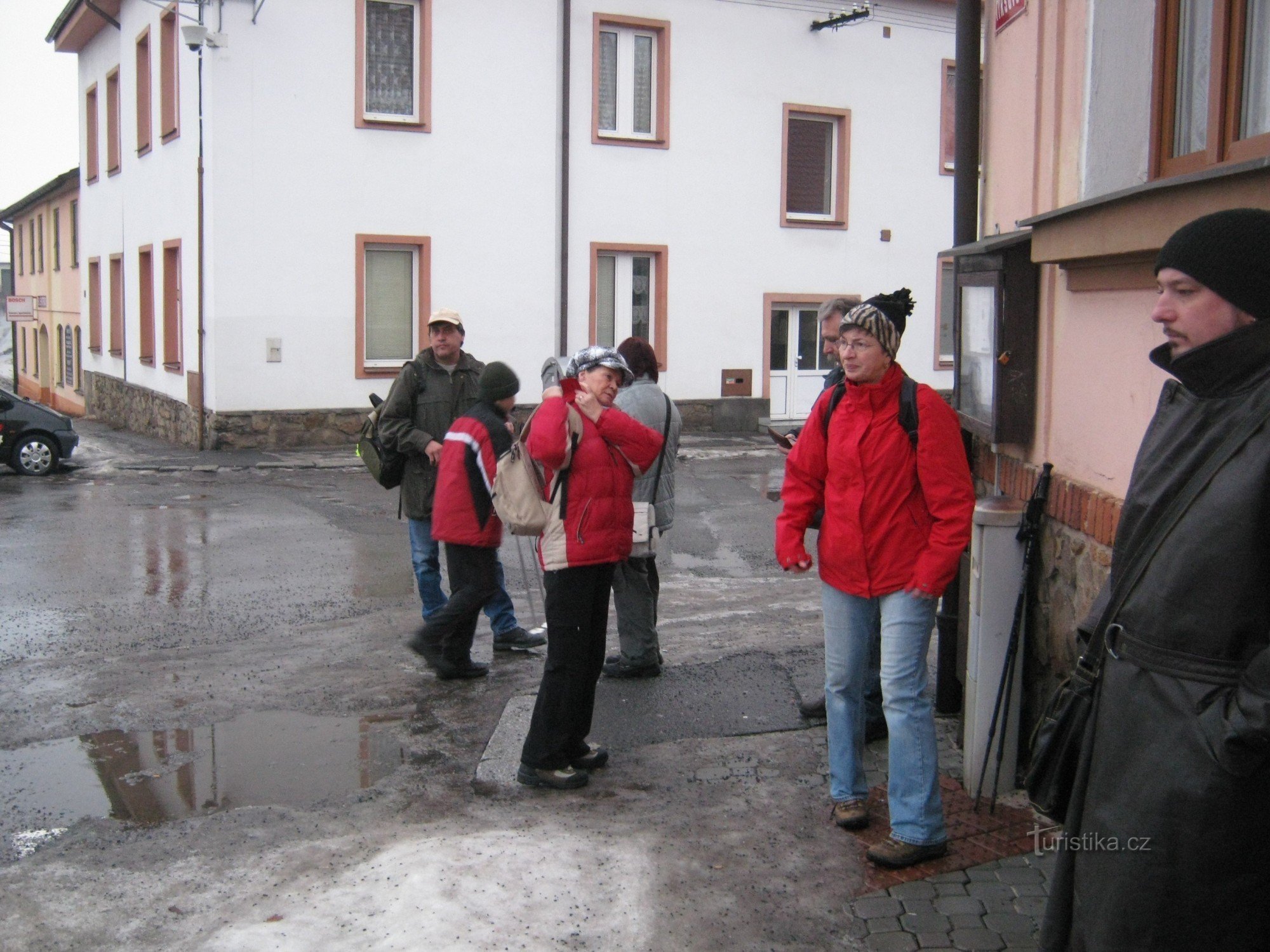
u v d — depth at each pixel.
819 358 21.33
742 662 6.38
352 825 4.37
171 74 19.25
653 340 19.95
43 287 35.09
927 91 21.44
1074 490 4.22
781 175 20.33
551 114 18.59
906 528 3.96
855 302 5.17
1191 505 2.29
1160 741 2.29
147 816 4.48
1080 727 2.56
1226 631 2.22
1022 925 3.56
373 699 5.91
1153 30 4.02
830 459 4.07
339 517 11.87
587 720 4.82
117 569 9.24
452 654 6.14
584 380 4.73
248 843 4.21
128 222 22.80
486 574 6.06
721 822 4.35
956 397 5.45
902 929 3.55
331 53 17.22
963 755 4.73
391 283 18.22
